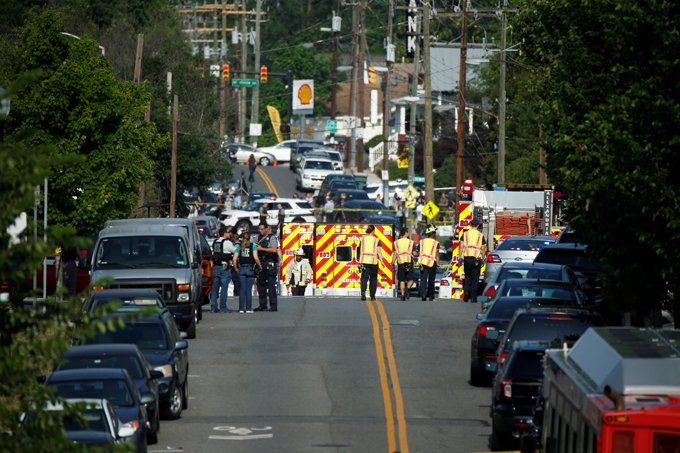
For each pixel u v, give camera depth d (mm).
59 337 32594
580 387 40250
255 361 94875
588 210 71688
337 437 69625
